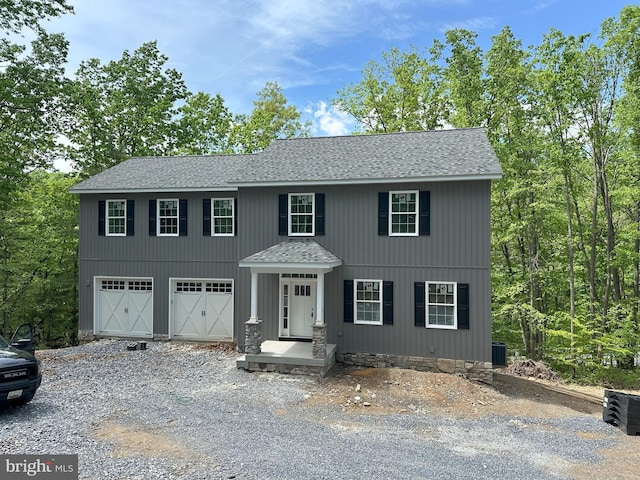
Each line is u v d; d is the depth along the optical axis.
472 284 13.21
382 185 14.02
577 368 18.38
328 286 14.43
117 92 28.88
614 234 20.50
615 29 17.92
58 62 21.17
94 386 11.03
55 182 25.39
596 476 7.07
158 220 17.20
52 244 23.67
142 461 6.66
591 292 19.62
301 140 17.58
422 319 13.59
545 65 19.02
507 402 11.80
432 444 8.20
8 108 20.16
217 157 19.16
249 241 15.34
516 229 20.00
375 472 6.66
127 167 19.30
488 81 22.39
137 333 17.47
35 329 23.55
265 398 10.52
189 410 9.40
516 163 20.52
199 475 6.24
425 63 27.98
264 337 15.05
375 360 13.95
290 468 6.64
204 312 17.00
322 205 14.59
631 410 9.76
